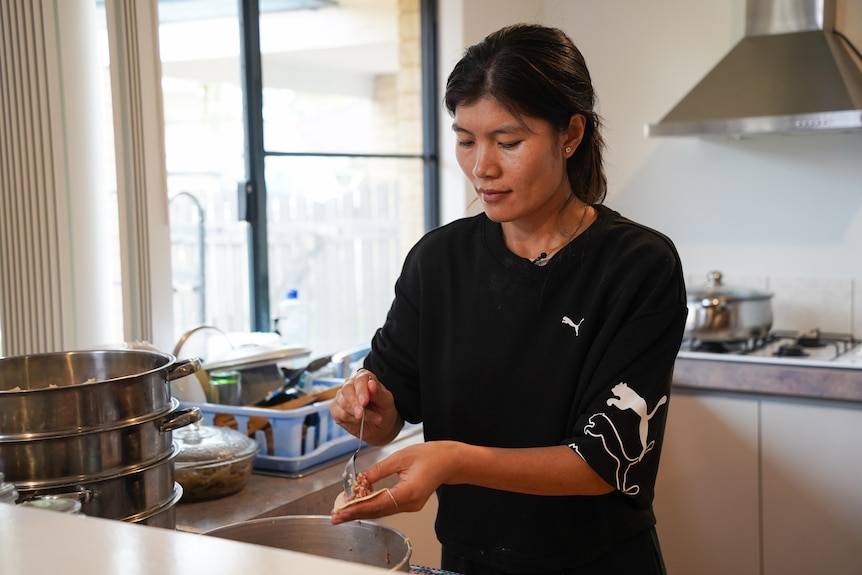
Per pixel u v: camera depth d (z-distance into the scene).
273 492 1.82
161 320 2.19
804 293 3.18
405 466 1.13
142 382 1.29
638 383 1.25
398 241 3.45
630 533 1.36
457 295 1.41
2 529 0.80
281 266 3.79
